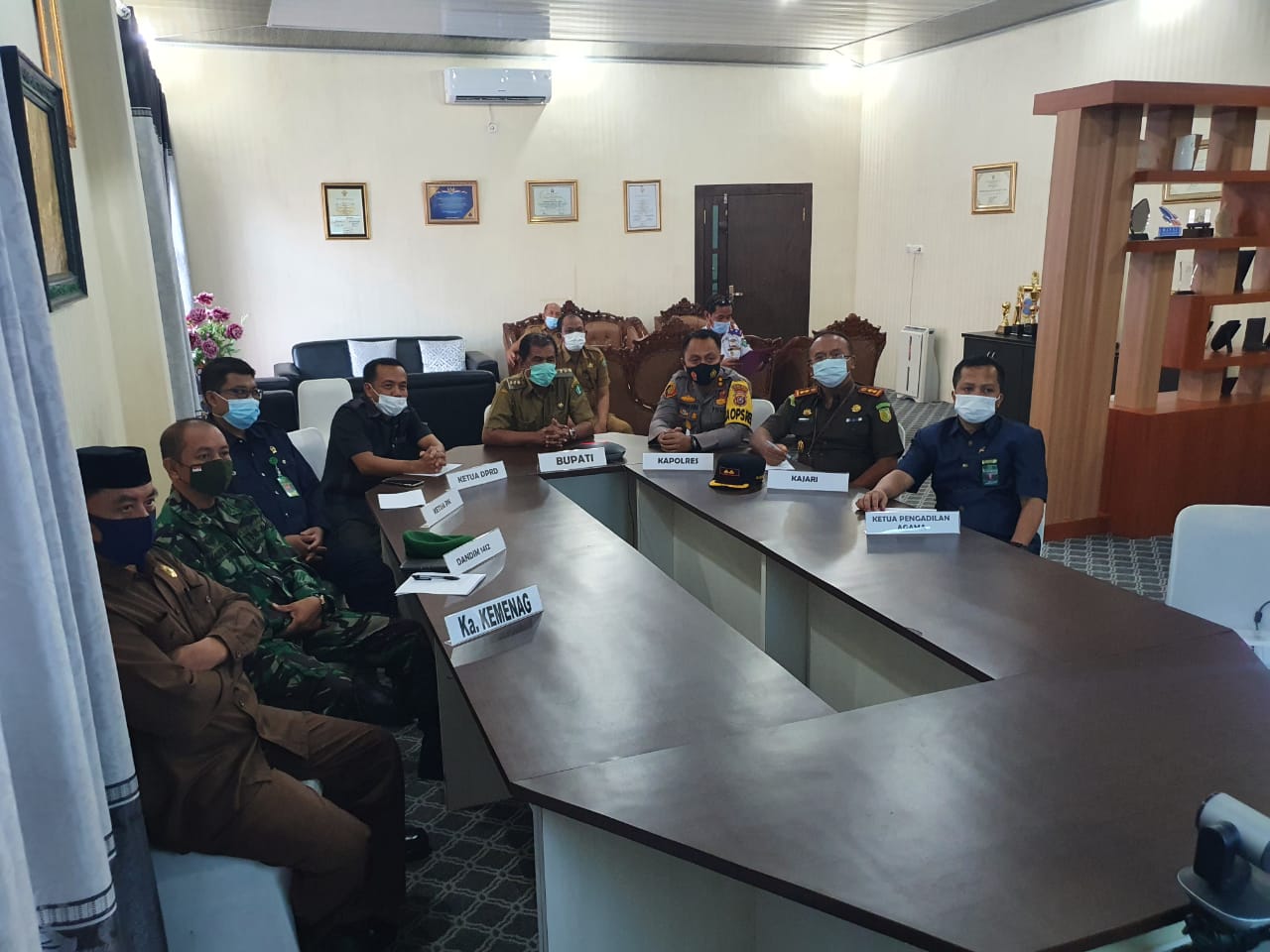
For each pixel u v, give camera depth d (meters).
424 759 2.62
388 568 3.16
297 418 5.23
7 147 1.05
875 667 2.30
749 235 8.73
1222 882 1.03
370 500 3.12
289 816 1.68
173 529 2.36
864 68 8.68
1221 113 4.41
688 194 8.48
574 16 6.54
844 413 3.52
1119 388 4.54
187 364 3.73
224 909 1.64
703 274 8.69
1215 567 2.36
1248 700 1.58
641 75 8.12
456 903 2.12
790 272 8.94
